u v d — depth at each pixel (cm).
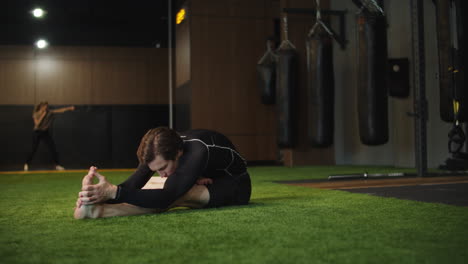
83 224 202
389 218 214
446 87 493
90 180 210
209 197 244
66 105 1273
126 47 1295
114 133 1288
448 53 484
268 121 982
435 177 472
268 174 638
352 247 153
